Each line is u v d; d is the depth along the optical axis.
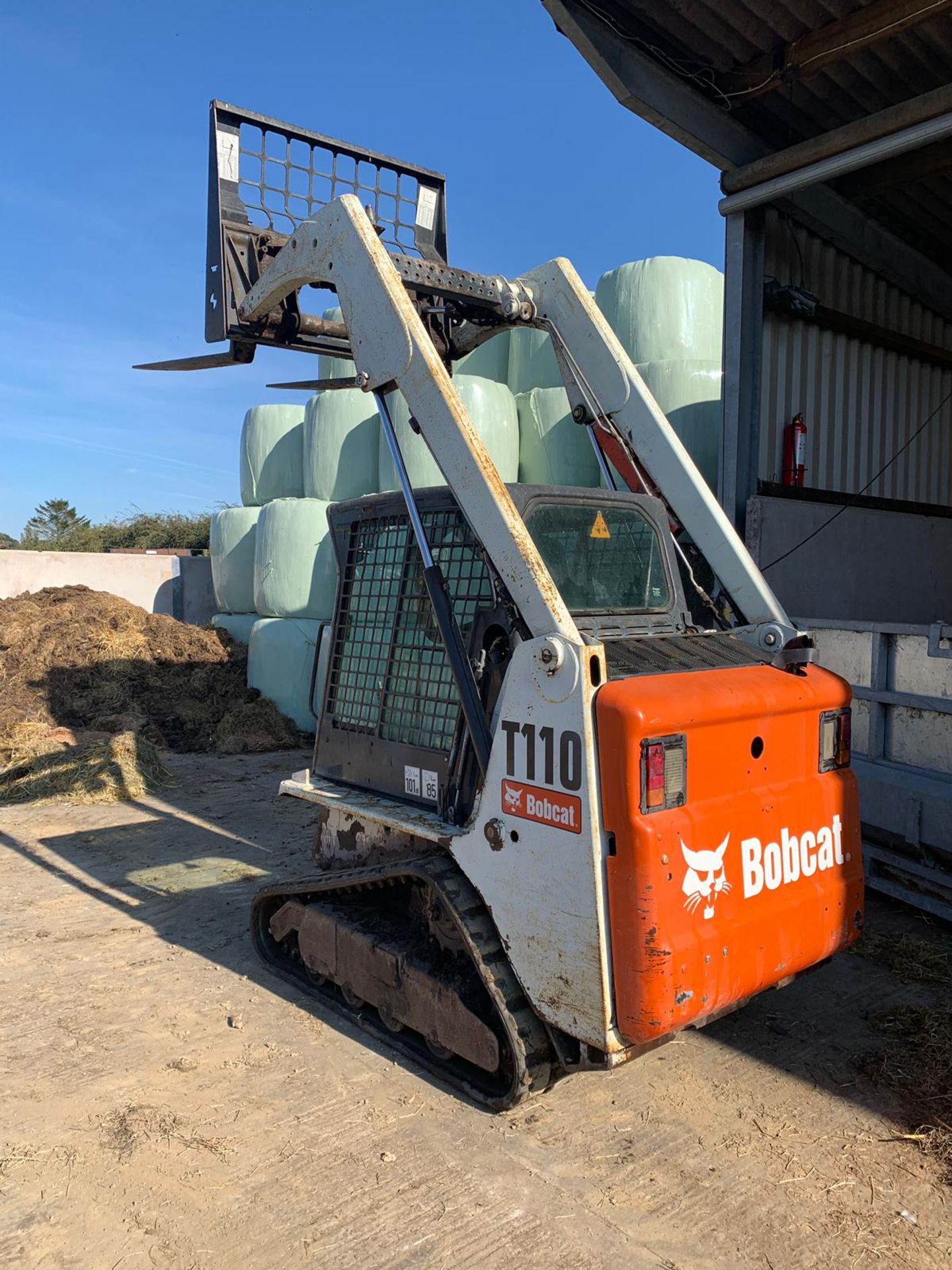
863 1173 2.74
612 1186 2.66
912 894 4.63
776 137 6.77
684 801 2.64
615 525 3.41
